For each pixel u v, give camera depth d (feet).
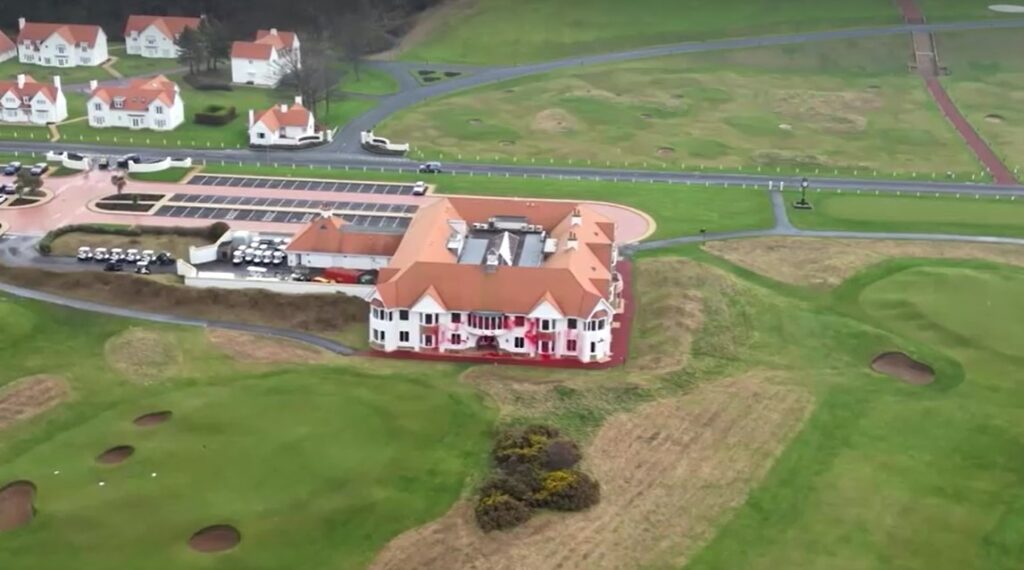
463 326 532.73
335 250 618.85
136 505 400.47
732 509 404.77
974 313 575.79
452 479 419.95
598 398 483.92
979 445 453.17
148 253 640.17
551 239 587.68
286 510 398.62
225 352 528.63
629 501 407.44
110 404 478.59
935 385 506.89
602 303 522.06
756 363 524.52
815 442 452.76
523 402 480.23
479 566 369.09
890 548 383.45
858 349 541.75
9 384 492.13
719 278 622.13
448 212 616.80
